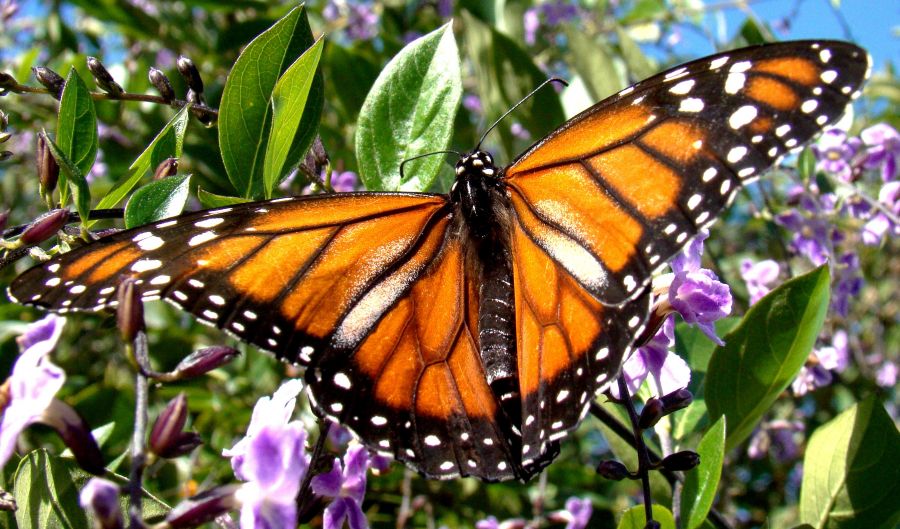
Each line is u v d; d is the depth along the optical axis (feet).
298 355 0.49
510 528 0.84
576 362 0.48
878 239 0.85
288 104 0.57
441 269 0.52
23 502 0.52
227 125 0.60
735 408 0.63
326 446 0.76
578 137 0.50
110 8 1.07
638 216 0.48
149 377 0.45
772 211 0.88
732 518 0.93
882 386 1.08
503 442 0.50
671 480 0.63
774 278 0.83
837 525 0.61
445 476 0.49
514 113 0.87
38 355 0.45
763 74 0.46
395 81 0.63
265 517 0.43
